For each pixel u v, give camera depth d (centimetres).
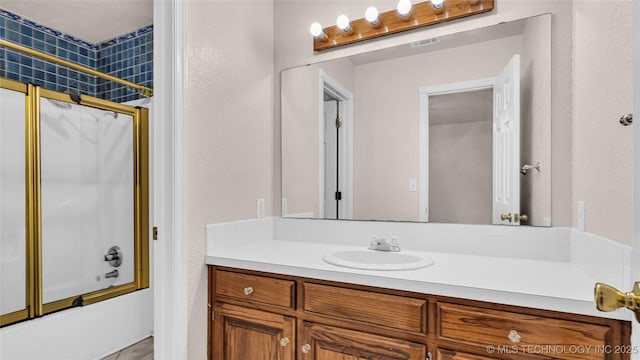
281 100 204
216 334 151
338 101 190
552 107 144
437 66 168
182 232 142
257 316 142
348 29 183
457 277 114
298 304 134
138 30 269
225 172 167
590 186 119
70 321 200
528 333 98
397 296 116
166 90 143
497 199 155
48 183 208
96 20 253
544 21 146
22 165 197
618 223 95
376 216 181
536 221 146
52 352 191
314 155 195
